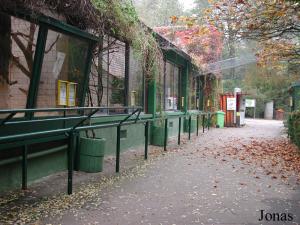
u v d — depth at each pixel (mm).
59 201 5457
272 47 10594
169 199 5816
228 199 5914
